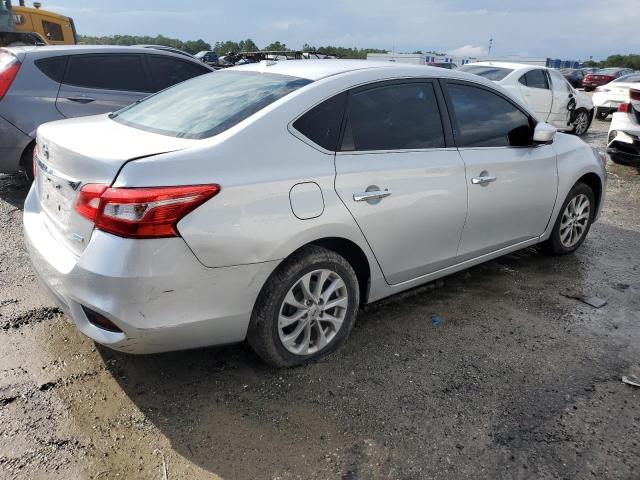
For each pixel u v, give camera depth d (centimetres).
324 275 281
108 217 218
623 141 784
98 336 230
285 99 273
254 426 245
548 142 391
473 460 230
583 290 409
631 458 235
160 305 226
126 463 221
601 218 612
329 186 271
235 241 237
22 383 265
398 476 220
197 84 338
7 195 566
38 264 261
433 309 366
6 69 526
